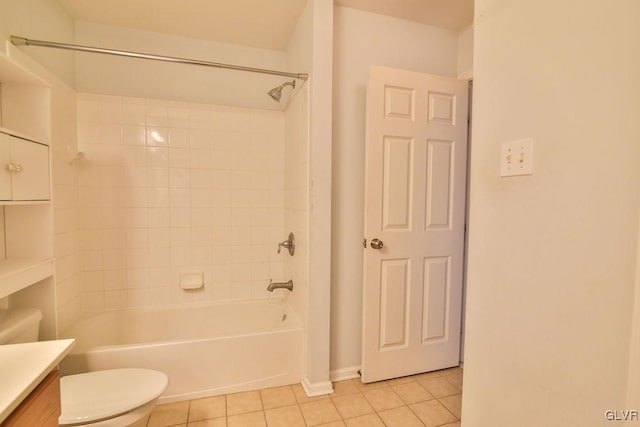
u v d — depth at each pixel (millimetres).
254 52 2420
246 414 1643
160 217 2248
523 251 923
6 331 1234
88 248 2107
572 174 788
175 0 1852
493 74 1021
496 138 1012
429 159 1983
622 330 691
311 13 1790
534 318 892
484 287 1062
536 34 876
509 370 972
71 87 1984
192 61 1726
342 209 1966
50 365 778
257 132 2436
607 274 717
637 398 661
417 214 1978
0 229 1466
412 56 2096
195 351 1767
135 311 2180
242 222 2430
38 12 1672
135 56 1645
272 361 1899
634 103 663
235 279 2428
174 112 2244
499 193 1003
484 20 1054
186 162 2283
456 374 2068
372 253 1889
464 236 2121
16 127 1453
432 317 2062
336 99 1925
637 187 660
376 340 1933
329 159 1806
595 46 734
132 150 2170
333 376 1975
